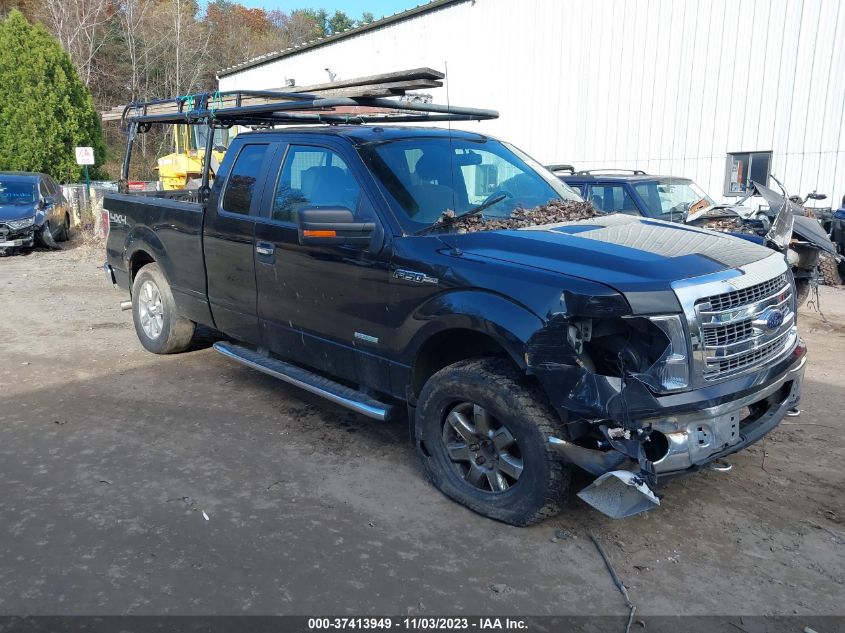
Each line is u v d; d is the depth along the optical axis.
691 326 3.33
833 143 12.24
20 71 23.39
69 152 24.25
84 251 15.03
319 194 4.70
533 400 3.59
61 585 3.29
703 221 8.00
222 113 5.70
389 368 4.31
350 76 21.45
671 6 14.16
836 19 11.96
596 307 3.27
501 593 3.29
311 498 4.17
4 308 9.24
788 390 4.00
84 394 5.88
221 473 4.47
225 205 5.47
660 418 3.29
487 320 3.60
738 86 13.41
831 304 9.41
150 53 44.47
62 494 4.16
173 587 3.29
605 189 8.87
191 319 6.28
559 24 16.12
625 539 3.76
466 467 4.09
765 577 3.43
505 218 4.48
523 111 17.14
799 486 4.33
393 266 4.11
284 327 5.07
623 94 15.18
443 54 18.66
